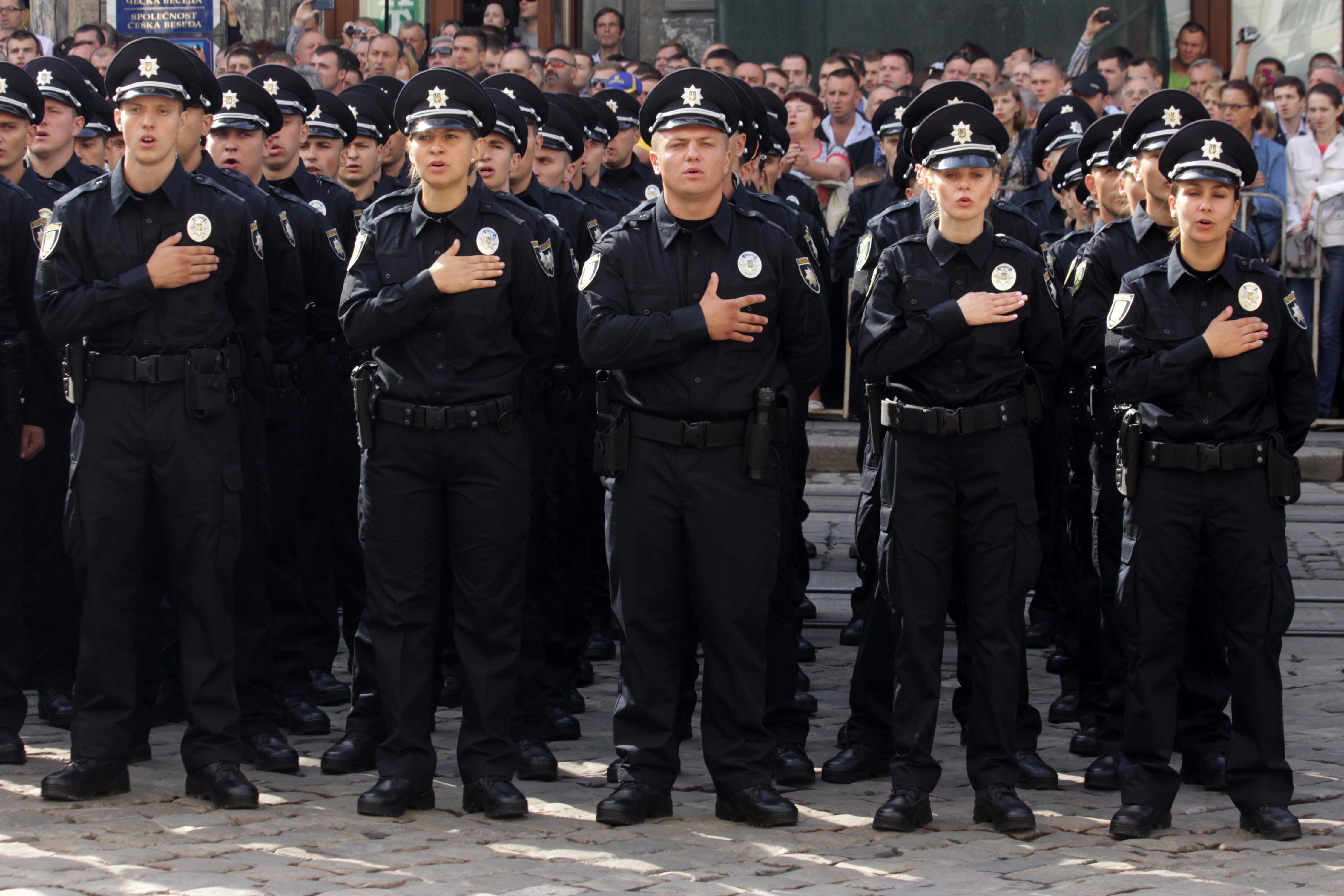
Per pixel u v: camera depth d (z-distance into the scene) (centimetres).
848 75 1812
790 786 913
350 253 1117
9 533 949
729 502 824
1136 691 833
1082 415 989
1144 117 903
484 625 852
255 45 1969
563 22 2284
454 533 852
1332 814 855
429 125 837
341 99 1155
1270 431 834
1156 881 742
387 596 848
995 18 2139
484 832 809
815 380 866
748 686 835
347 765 920
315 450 1089
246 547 931
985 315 824
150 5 1883
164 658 1030
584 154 1224
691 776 931
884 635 916
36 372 1005
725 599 825
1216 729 927
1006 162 1559
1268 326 823
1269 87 1972
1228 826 842
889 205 1410
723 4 2194
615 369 829
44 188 1055
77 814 827
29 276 969
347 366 1095
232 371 885
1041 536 1201
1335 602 1323
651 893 714
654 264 834
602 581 1247
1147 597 831
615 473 829
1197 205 822
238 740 870
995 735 837
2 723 941
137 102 855
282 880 721
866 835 816
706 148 820
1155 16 2108
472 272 827
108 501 852
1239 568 827
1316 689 1122
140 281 843
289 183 1095
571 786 905
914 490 844
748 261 833
